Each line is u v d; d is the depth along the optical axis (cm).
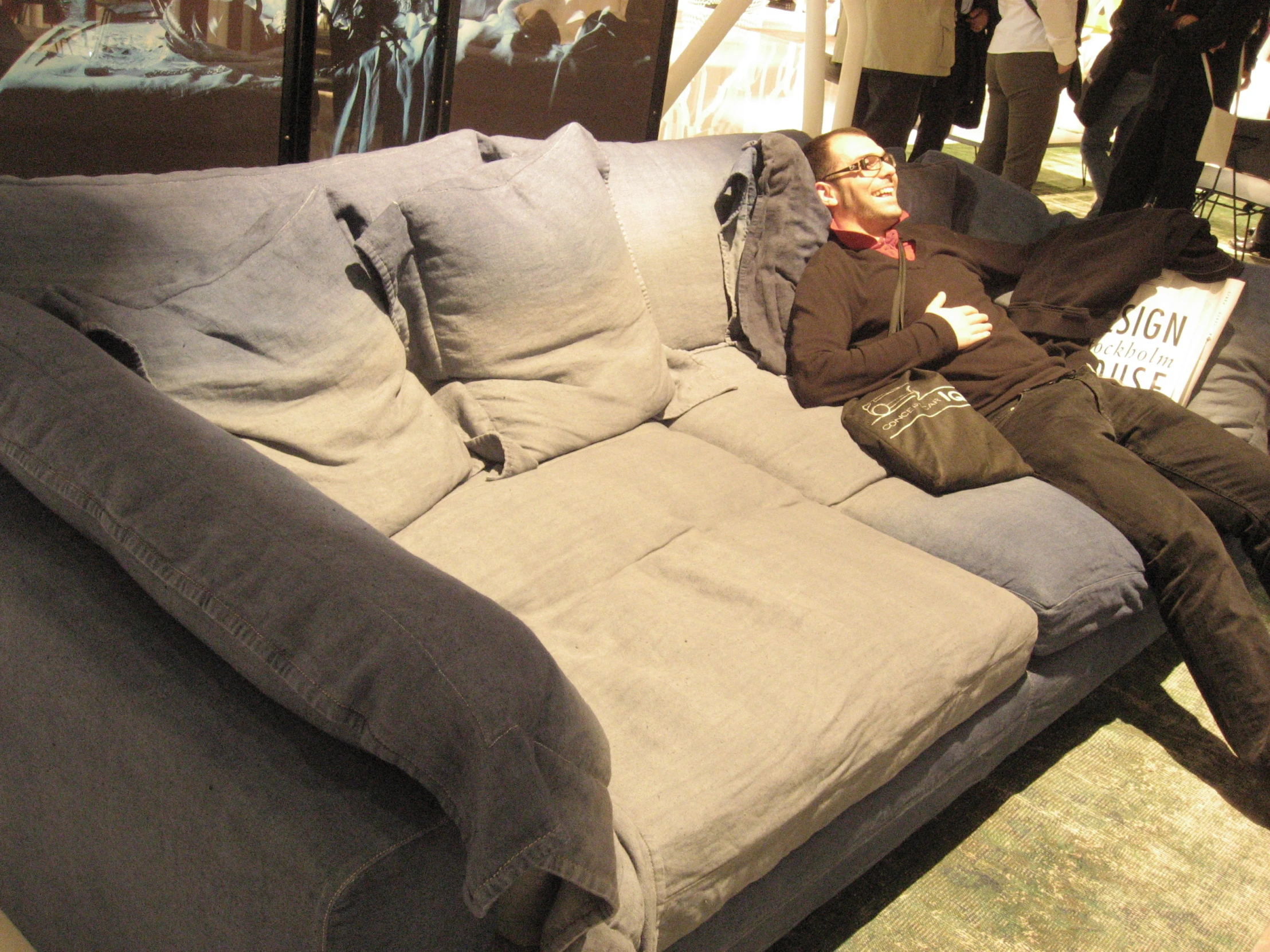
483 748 84
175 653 101
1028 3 432
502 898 95
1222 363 248
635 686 132
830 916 159
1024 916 164
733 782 120
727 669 137
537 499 167
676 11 329
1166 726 213
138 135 239
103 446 104
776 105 493
